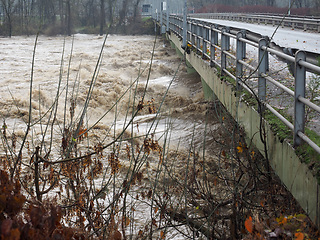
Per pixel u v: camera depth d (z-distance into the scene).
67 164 4.94
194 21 18.69
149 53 46.28
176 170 11.19
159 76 34.00
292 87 8.33
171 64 37.88
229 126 9.10
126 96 25.33
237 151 6.59
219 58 14.69
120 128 17.78
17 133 14.45
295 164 5.17
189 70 31.00
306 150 5.02
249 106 7.51
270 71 10.73
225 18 67.19
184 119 17.72
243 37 8.58
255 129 7.15
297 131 5.19
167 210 6.09
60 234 3.23
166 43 58.25
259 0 84.25
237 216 5.40
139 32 75.44
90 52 46.84
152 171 10.77
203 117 17.23
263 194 6.39
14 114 18.30
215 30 11.65
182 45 22.33
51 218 3.13
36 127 16.11
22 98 22.25
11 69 34.03
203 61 14.70
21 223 3.10
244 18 53.66
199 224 5.92
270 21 41.69
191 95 26.19
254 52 16.08
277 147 5.94
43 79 29.19
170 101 22.50
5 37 58.00
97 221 4.91
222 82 10.40
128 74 35.16
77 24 70.81
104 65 37.84
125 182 4.85
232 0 95.19
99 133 15.73
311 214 4.58
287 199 5.98
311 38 23.22
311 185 4.61
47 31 60.47
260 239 3.72
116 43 59.53
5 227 2.53
